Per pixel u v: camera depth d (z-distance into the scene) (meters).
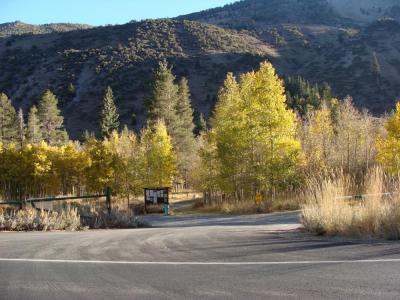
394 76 159.25
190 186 70.62
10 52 191.50
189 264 5.57
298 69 188.62
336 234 8.35
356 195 9.71
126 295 4.13
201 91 154.50
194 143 66.75
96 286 4.50
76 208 16.11
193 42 192.75
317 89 122.12
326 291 4.09
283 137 30.91
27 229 12.49
